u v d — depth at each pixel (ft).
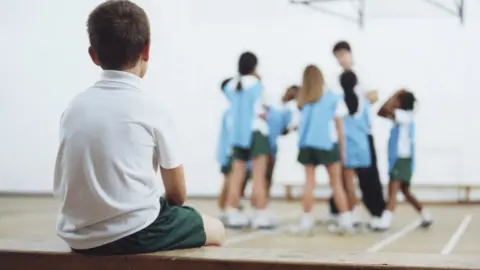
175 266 5.51
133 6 5.63
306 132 15.93
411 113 17.07
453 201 24.68
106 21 5.47
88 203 5.40
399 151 16.99
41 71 25.54
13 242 6.17
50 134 25.59
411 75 24.61
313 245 13.80
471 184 24.29
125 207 5.41
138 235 5.52
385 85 24.73
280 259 5.45
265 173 17.98
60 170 5.64
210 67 25.44
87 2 25.12
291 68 25.17
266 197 18.37
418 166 24.54
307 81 15.98
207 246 6.12
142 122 5.48
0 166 25.89
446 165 24.41
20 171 25.80
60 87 25.49
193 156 25.59
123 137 5.42
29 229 15.76
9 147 25.84
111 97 5.51
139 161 5.48
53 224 16.79
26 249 5.77
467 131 24.31
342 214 16.01
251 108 16.63
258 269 5.40
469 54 24.29
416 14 24.49
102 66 5.66
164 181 5.88
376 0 24.68
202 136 25.54
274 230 16.46
